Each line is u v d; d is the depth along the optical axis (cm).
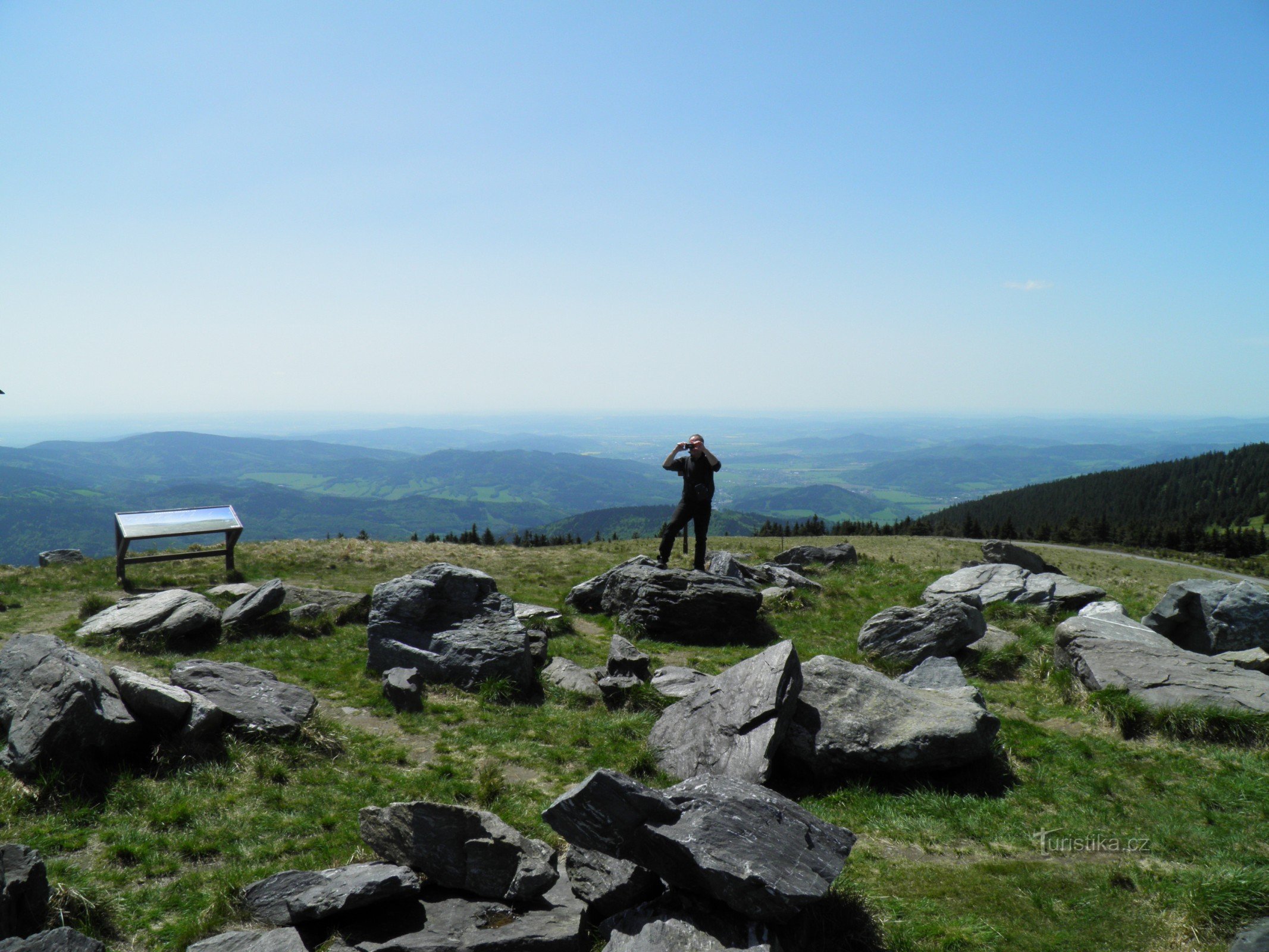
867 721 1169
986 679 1645
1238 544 12344
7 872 662
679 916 673
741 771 1054
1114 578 5100
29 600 2169
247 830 898
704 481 2264
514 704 1433
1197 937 713
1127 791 1088
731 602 2000
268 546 3275
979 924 752
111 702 1054
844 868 833
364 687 1477
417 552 3347
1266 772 1123
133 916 722
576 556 3503
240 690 1215
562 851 867
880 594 2589
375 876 723
